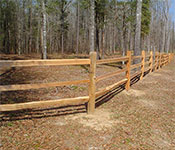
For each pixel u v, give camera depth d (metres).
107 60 4.49
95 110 4.25
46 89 5.97
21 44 30.36
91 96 3.93
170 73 11.09
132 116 4.05
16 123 3.42
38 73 9.07
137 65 7.29
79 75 8.73
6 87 3.11
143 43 34.97
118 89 6.26
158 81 8.20
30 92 5.56
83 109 4.27
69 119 3.71
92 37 11.56
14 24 29.06
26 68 10.95
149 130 3.44
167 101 5.36
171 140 3.13
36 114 3.88
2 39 27.33
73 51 36.16
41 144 2.78
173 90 6.71
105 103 4.80
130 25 17.39
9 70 9.91
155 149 2.82
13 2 28.09
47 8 13.85
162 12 26.83
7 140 2.82
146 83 7.66
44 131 3.17
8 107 3.17
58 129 3.27
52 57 20.30
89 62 3.79
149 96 5.77
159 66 12.58
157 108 4.70
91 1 11.35
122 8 14.98
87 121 3.65
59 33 31.69
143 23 21.53
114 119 3.83
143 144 2.94
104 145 2.84
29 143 2.78
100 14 17.53
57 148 2.70
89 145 2.82
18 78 7.58
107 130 3.32
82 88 6.21
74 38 39.72
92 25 11.53
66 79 7.61
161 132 3.39
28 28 31.06
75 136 3.06
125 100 5.19
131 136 3.17
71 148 2.71
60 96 5.26
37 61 3.22
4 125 3.30
